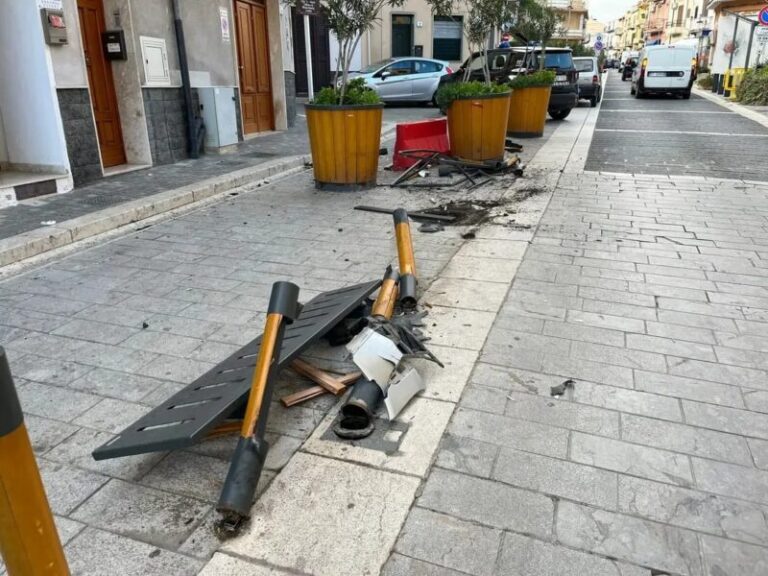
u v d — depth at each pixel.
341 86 7.66
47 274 4.95
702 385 3.25
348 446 2.79
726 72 27.86
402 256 4.57
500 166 8.91
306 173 9.13
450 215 6.65
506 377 3.34
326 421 2.98
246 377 2.89
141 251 5.52
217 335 3.88
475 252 5.39
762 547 2.23
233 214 6.78
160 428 2.57
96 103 8.24
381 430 2.90
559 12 21.83
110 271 5.02
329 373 3.40
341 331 3.69
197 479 2.60
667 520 2.35
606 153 10.93
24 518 1.47
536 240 5.73
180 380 3.37
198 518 2.39
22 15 6.75
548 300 4.34
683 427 2.90
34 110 7.09
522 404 3.09
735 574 2.12
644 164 9.79
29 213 6.22
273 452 2.75
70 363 3.56
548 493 2.49
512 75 16.80
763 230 6.06
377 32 26.25
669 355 3.57
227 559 2.19
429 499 2.46
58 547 1.57
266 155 9.98
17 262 5.14
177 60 9.31
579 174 8.89
